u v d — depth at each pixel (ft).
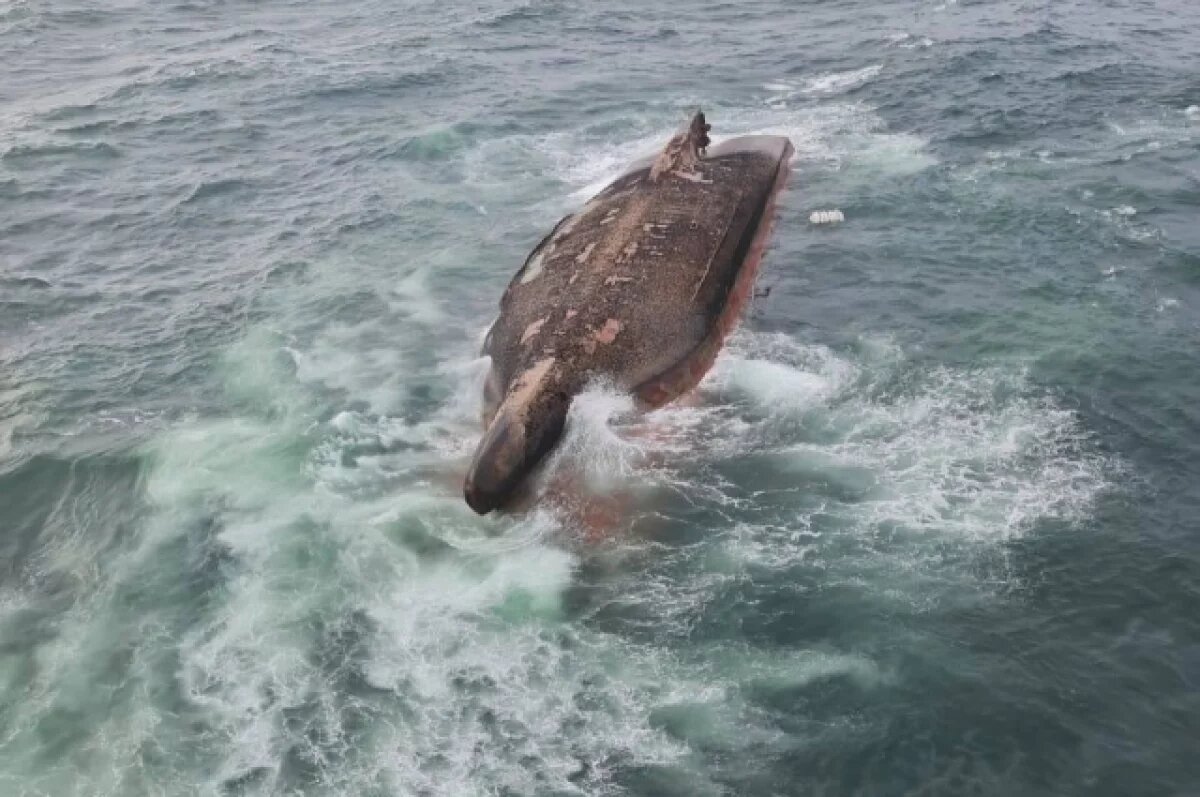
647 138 153.07
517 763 58.23
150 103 181.47
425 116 167.32
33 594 73.15
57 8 254.27
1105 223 114.62
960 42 183.11
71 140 164.35
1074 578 68.85
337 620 68.80
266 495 81.25
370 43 213.05
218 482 82.89
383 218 130.52
